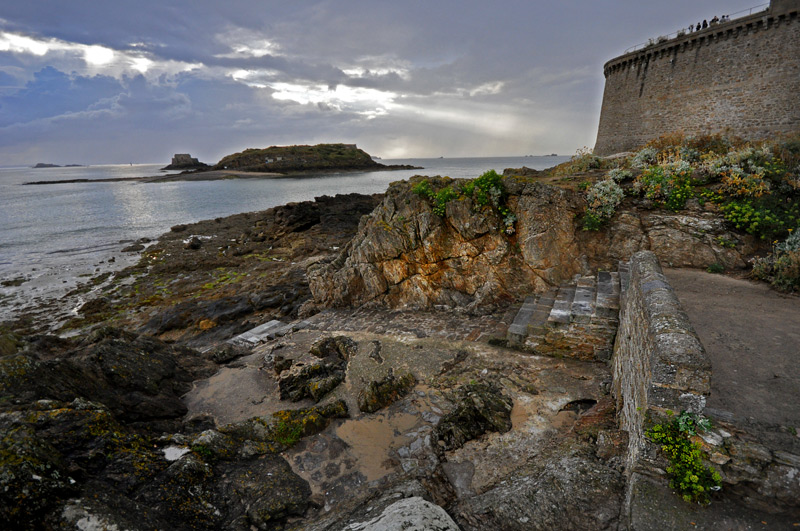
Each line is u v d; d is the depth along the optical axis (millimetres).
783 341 5664
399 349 10008
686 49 22641
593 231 11227
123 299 20391
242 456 6336
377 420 7352
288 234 34219
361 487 5805
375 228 13602
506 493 4883
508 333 9336
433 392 8016
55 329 16781
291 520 5301
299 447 6777
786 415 4094
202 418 7820
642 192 11297
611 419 6238
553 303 10289
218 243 32531
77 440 5305
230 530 5066
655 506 3762
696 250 9906
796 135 17094
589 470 4754
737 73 20531
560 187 11484
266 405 8266
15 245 33312
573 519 4125
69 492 4465
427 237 12531
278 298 17547
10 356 6418
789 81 18781
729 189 10266
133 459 5422
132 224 43812
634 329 5730
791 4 18422
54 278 24266
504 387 7852
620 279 9391
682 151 13781
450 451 6367
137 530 4309
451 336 10492
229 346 11758
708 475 3693
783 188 9828
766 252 9328
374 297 14023
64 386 6609
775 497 3484
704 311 6898
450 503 5227
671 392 3902
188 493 5273
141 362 8766
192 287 21594
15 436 4695
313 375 8914
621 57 26797
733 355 5336
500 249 11719
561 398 7340
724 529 3451
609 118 28266
